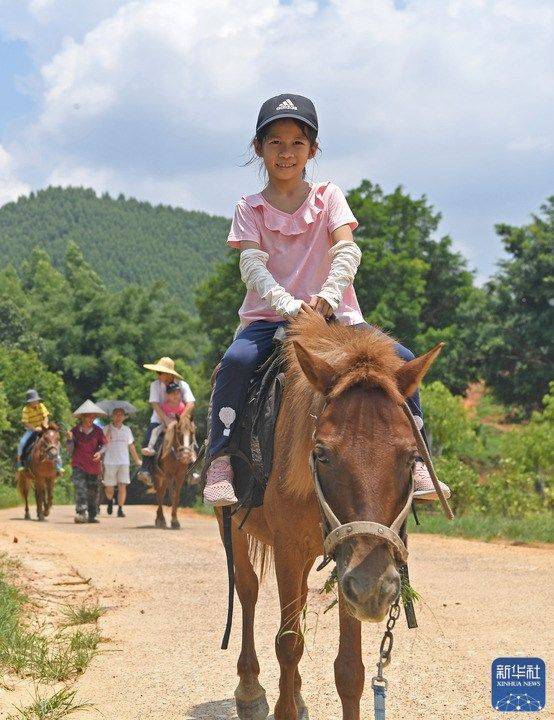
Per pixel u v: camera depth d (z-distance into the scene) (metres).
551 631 6.33
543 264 43.69
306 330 4.12
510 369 45.66
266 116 4.83
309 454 3.78
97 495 17.05
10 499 24.23
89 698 5.05
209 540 12.81
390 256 41.25
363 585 3.11
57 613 7.28
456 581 8.80
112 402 21.31
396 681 5.12
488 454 35.28
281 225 4.79
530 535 13.08
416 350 41.84
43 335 75.75
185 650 6.10
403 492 3.37
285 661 4.14
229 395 4.65
